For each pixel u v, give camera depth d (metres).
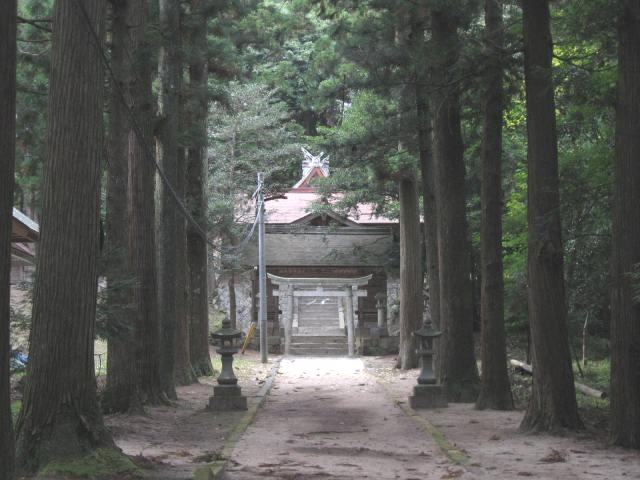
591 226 16.19
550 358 12.58
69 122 9.11
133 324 15.21
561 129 15.81
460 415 15.38
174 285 18.98
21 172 25.80
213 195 36.94
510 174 24.34
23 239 22.00
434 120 18.39
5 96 6.04
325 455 10.56
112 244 14.29
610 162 14.88
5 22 6.06
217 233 35.31
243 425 13.95
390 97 20.34
